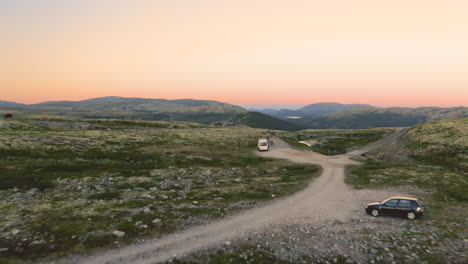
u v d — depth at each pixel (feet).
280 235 50.44
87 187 83.66
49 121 371.35
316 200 80.48
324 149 256.11
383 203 64.44
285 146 253.24
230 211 65.92
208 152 183.21
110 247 42.63
